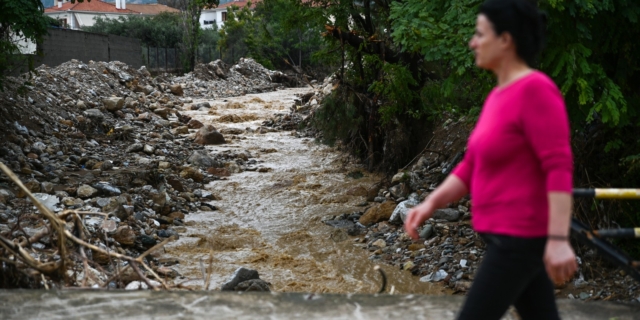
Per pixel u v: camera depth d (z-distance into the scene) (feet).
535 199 8.14
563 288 26.71
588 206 28.37
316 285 28.99
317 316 11.06
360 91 50.19
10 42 43.60
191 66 136.56
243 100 91.35
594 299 25.52
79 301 11.59
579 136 29.40
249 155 56.49
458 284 27.89
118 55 106.22
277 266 31.68
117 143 53.98
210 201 44.01
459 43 26.73
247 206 43.01
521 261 8.16
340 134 51.49
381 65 44.80
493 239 8.34
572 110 25.64
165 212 39.52
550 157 7.79
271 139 63.31
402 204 37.17
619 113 24.91
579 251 28.04
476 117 31.53
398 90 42.96
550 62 24.31
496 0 8.40
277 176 49.98
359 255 33.60
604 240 8.93
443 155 43.73
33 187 35.91
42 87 60.13
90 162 45.03
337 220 39.47
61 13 217.77
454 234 33.04
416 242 33.17
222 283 28.50
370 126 49.42
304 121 61.05
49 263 13.73
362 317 11.03
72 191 37.14
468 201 36.52
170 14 164.66
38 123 50.65
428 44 27.32
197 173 47.83
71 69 73.46
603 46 26.14
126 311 11.16
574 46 24.04
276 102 90.02
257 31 148.15
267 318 10.94
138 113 66.59
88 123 56.39
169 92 91.81
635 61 27.17
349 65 50.03
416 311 11.34
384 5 44.57
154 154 52.39
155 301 11.60
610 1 24.31
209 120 72.74
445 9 29.07
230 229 37.91
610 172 28.96
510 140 8.10
